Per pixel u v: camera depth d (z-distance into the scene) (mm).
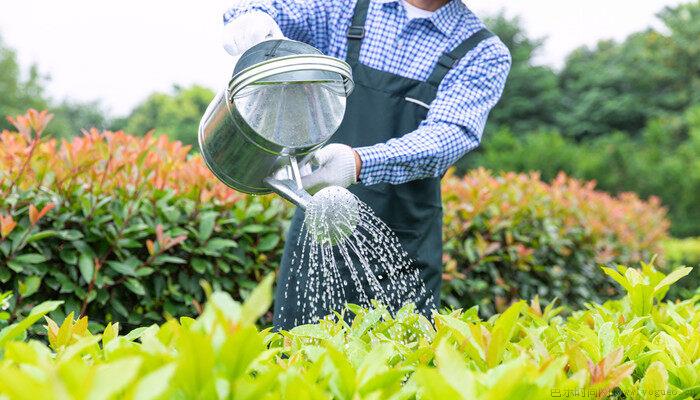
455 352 909
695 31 21641
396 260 2223
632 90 23000
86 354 1243
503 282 3998
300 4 2236
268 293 906
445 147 2033
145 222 2932
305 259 2215
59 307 2729
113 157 3055
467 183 4223
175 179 3240
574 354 1229
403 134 2176
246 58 1733
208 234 2973
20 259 2521
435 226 2293
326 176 1834
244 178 1813
